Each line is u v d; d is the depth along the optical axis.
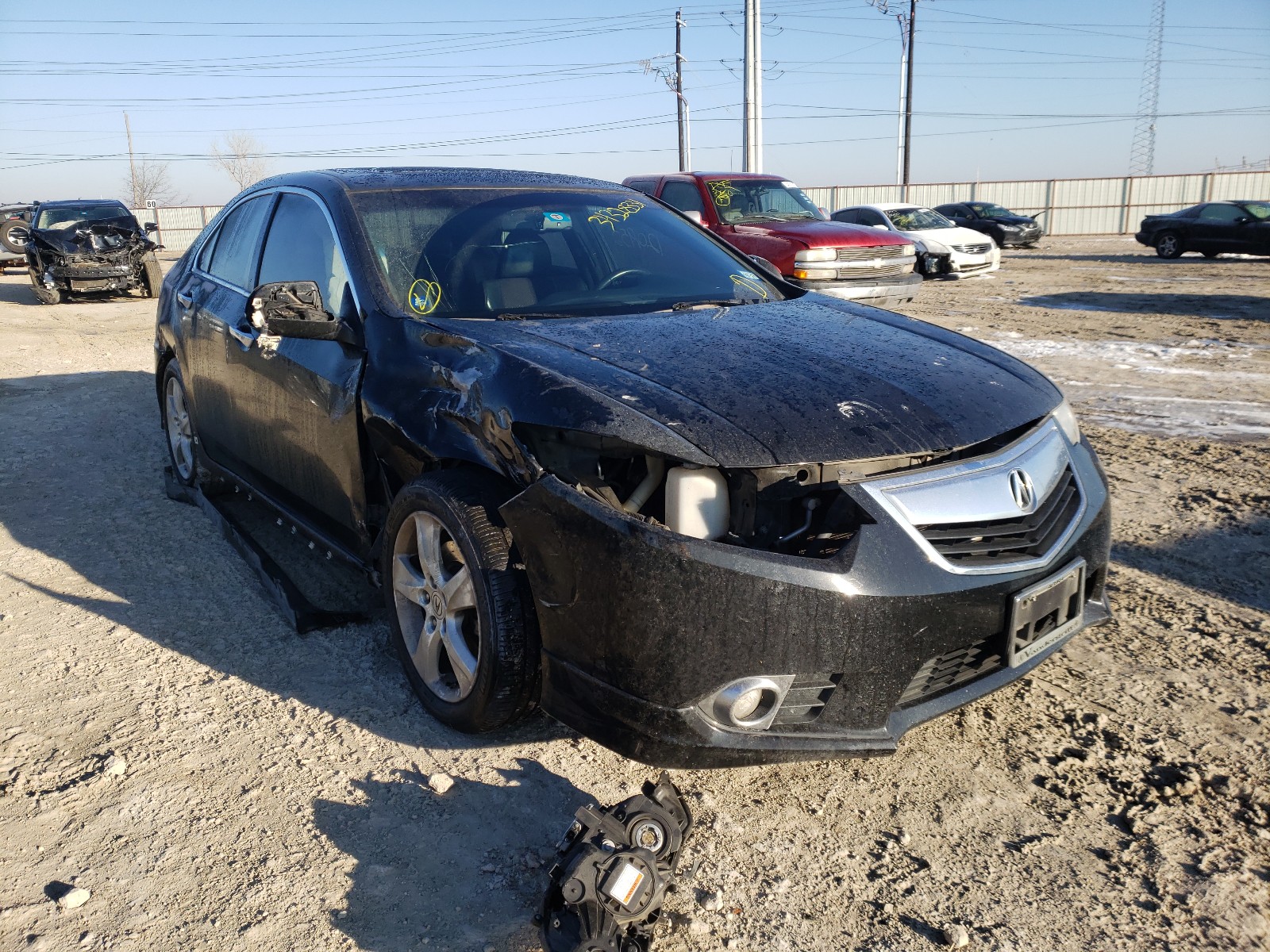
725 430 2.33
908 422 2.46
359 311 3.22
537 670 2.58
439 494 2.67
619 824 2.03
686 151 43.88
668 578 2.19
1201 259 21.36
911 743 2.82
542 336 2.88
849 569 2.22
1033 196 37.38
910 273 11.59
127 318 14.29
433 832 2.42
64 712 3.00
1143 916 2.13
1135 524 4.58
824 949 2.05
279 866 2.30
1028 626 2.48
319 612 3.52
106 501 5.11
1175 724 2.88
